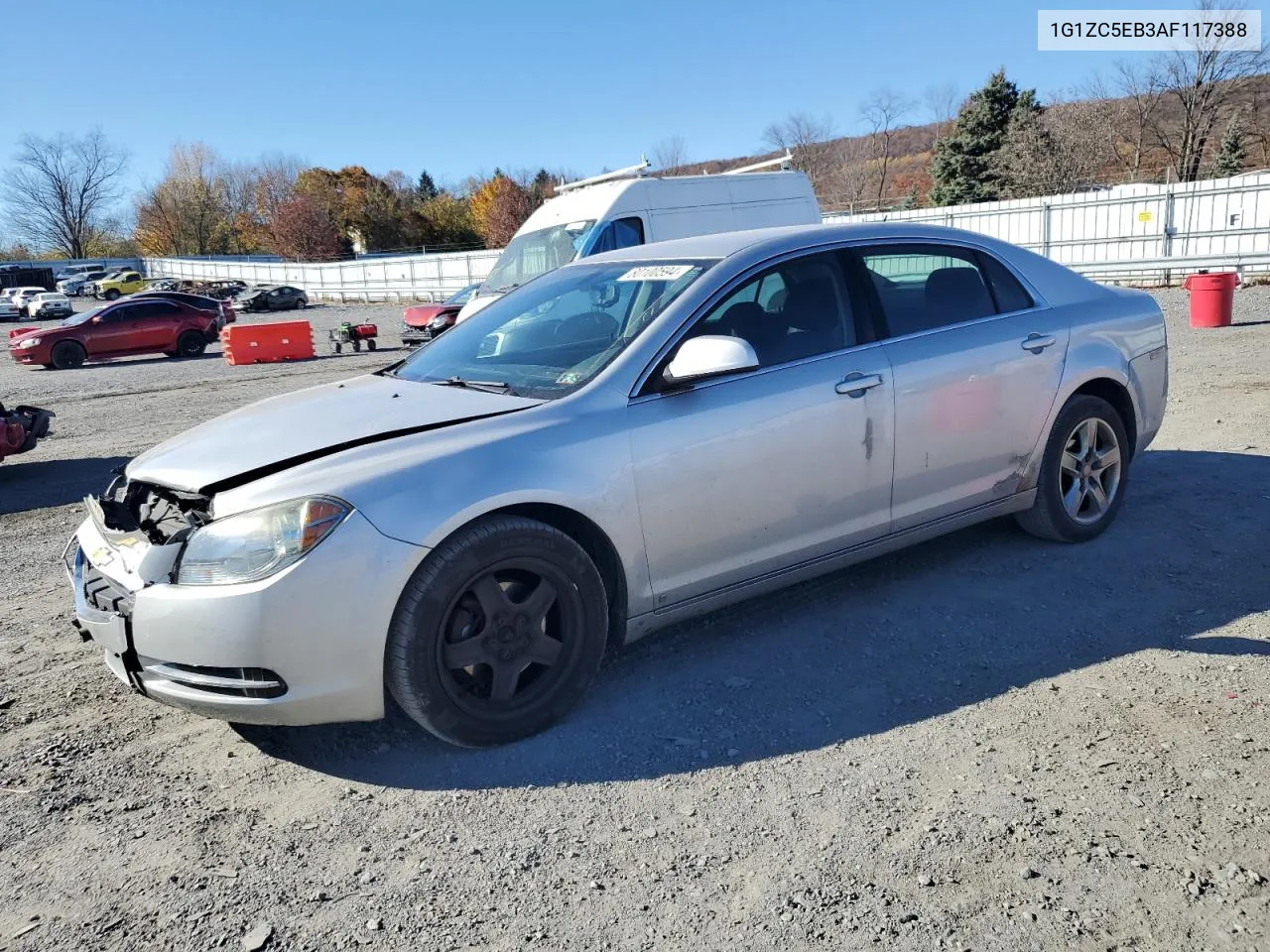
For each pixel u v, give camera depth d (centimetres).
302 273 5088
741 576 362
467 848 261
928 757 292
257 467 299
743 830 261
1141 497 536
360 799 288
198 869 258
